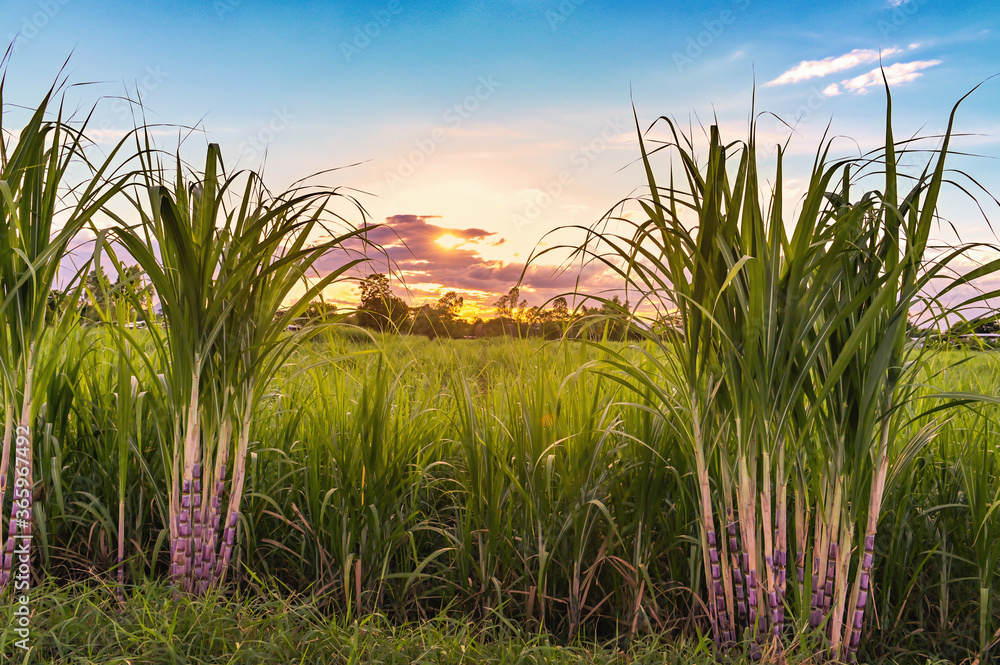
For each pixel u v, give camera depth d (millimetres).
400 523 2482
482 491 2430
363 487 2473
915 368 1974
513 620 2375
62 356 2885
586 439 2395
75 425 2838
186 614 2023
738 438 1954
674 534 2373
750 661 1994
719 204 1903
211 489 2346
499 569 2504
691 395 2035
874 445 2014
